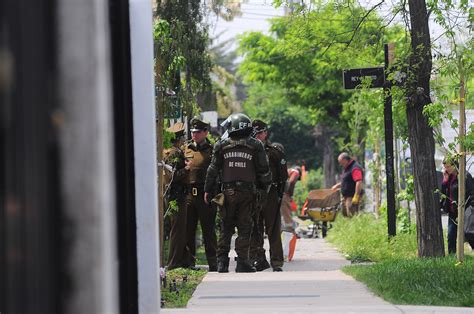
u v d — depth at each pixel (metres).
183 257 33.41
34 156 4.89
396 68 33.12
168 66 31.05
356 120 59.59
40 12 5.02
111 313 5.14
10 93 4.91
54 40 5.00
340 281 27.81
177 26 39.62
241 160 32.12
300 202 95.00
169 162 32.59
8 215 4.91
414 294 23.14
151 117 10.95
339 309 21.47
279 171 34.50
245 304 23.06
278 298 24.11
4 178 4.89
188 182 33.25
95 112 4.95
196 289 26.41
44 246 4.89
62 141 4.90
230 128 32.38
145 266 10.98
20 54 4.95
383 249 39.31
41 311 4.89
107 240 5.00
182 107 41.03
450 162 29.80
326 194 59.31
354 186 62.09
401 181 51.50
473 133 28.62
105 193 4.97
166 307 22.70
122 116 10.77
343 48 36.44
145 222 10.96
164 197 32.53
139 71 10.95
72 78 4.95
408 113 33.75
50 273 4.90
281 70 100.25
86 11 5.04
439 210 34.00
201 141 33.69
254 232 34.53
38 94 4.91
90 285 4.89
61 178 4.89
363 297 23.91
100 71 5.02
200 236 47.78
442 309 21.20
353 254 39.59
